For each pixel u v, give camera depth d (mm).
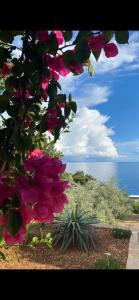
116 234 7652
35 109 1826
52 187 1232
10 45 1650
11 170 1519
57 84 1749
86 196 10070
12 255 5918
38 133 2023
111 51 1510
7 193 1267
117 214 11008
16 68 1623
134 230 8406
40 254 6238
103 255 6578
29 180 1245
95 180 11836
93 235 7180
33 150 1748
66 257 6305
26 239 6098
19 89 1677
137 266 5828
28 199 1176
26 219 1269
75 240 6875
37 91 1607
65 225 7020
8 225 1253
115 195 11102
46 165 1252
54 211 1277
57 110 1757
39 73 1594
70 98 1814
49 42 1549
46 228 7223
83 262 6172
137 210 12242
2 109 1612
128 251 6770
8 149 1537
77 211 7523
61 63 1584
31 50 1577
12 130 1557
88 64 1858
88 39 1487
